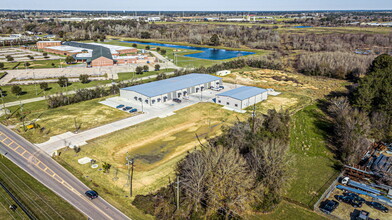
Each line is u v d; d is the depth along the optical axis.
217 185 42.41
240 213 41.88
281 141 59.03
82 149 58.53
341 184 50.12
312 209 43.41
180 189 44.06
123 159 55.78
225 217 39.97
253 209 42.94
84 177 49.03
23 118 74.25
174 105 85.62
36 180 47.47
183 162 52.28
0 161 53.31
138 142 62.97
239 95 86.62
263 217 41.72
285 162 47.47
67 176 49.22
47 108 82.50
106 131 67.06
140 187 46.72
